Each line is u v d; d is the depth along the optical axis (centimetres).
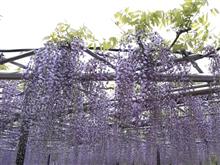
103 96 428
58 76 377
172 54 340
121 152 930
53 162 1130
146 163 988
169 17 310
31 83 391
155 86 345
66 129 565
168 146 657
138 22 317
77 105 407
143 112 360
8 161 1298
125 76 343
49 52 369
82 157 1106
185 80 356
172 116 388
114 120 411
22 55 368
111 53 360
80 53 362
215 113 516
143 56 337
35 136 563
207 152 857
